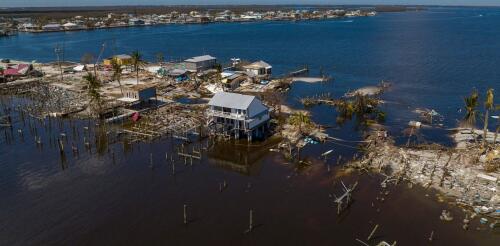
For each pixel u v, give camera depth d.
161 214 56.88
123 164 73.12
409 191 61.19
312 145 79.94
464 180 63.03
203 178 67.88
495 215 54.03
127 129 88.69
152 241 50.84
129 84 128.00
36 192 62.97
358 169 68.56
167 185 65.38
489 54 185.50
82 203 59.84
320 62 175.12
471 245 49.12
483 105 104.81
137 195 62.19
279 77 140.88
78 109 101.31
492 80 133.38
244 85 126.56
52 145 81.56
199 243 50.34
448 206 57.03
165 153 77.62
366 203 58.56
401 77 139.75
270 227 53.53
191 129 87.50
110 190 63.72
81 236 52.00
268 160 74.38
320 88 126.81
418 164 68.94
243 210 57.78
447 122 92.56
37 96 114.69
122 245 50.16
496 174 64.50
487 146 74.75
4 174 69.00
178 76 135.50
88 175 68.88
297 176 67.69
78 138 84.94
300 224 54.09
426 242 49.84
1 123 93.19
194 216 56.31
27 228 53.66
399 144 79.31
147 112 99.25
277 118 95.06
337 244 49.84
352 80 137.12
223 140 82.94
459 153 72.75
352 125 91.50
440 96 115.06
